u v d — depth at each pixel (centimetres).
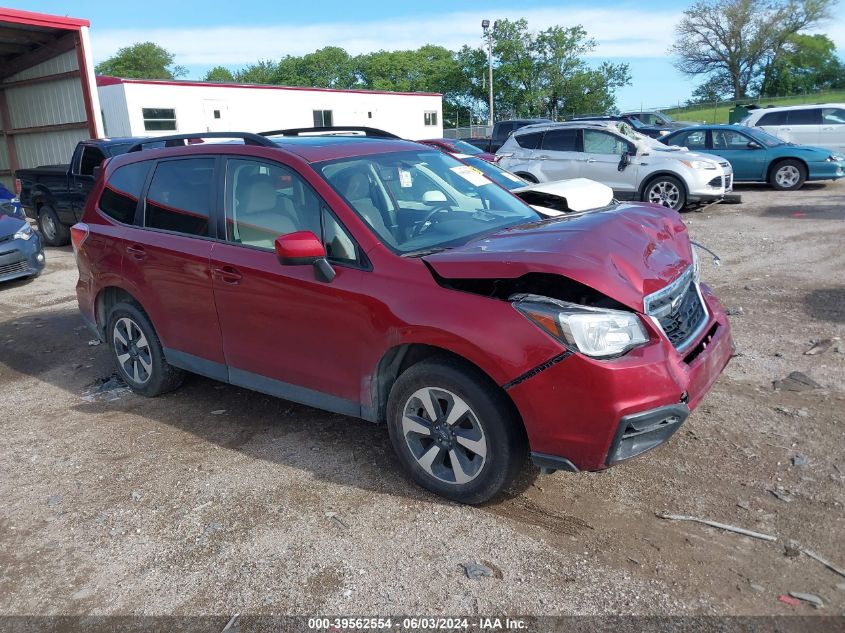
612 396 295
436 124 3875
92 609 296
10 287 962
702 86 6175
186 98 2553
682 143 1667
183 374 520
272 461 412
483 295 324
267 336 409
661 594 281
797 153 1545
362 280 358
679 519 329
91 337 703
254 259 407
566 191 750
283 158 407
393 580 300
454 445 345
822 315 623
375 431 445
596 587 288
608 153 1359
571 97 6034
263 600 294
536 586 291
